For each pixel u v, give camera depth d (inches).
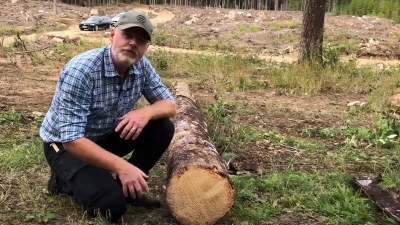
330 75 271.1
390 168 132.2
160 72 298.7
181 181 90.7
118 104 91.3
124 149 99.2
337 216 100.2
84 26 690.8
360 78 271.1
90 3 1288.1
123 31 85.0
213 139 147.8
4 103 185.6
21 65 302.2
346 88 257.1
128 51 85.7
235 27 716.7
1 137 141.1
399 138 156.6
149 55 356.2
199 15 943.0
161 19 960.9
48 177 111.8
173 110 96.0
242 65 308.0
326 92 252.5
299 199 106.6
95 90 87.7
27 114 168.6
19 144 136.0
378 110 203.0
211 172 90.5
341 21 762.8
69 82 85.4
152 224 93.4
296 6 1647.4
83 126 86.4
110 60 87.5
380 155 144.0
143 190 87.0
